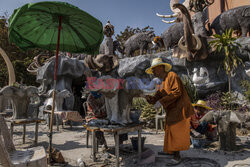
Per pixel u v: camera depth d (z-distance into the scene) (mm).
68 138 5715
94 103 3785
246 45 8328
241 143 4547
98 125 3268
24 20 3281
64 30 3727
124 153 3885
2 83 16469
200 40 8602
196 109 4793
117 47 12734
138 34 12961
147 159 3293
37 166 2039
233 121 3844
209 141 4668
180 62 9773
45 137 5875
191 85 8977
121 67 11633
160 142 4977
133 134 6266
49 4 2822
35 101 11477
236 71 8555
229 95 7566
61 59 9898
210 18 15812
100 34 3598
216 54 8805
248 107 6672
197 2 10141
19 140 5414
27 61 17062
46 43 3938
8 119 4594
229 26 10133
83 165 3164
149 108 7699
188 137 3203
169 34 11180
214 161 3244
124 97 3244
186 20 8773
